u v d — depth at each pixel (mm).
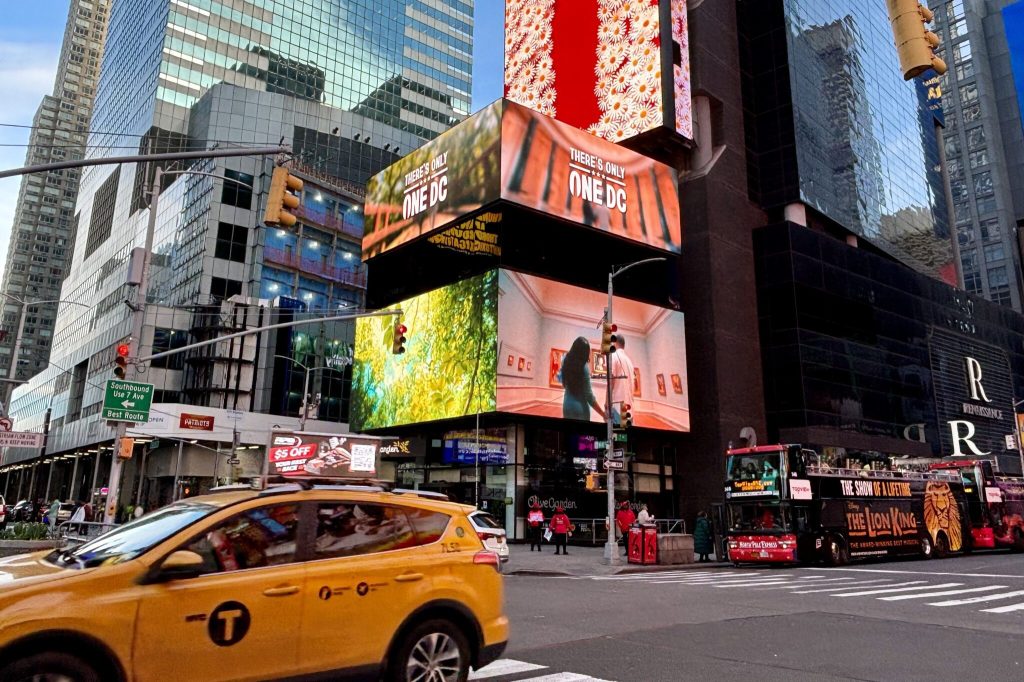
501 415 36531
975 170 124438
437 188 42844
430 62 115625
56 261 180375
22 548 16062
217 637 5031
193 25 90250
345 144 95188
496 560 6734
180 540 5191
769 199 51375
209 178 72312
